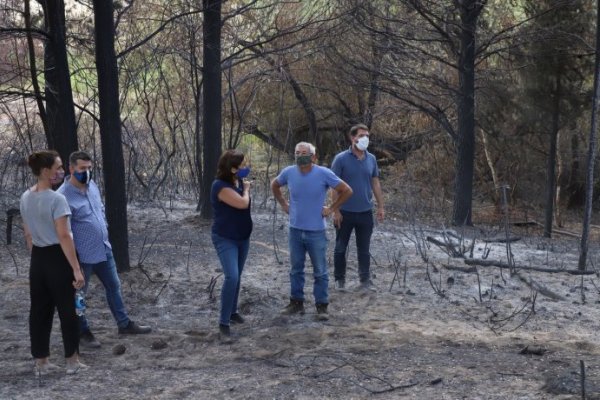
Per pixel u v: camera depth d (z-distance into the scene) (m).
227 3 17.91
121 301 7.27
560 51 17.19
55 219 5.88
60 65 9.96
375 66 18.03
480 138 22.22
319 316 7.79
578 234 19.48
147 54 16.41
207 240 12.09
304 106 23.97
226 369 6.33
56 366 6.30
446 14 17.05
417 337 7.18
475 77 18.69
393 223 15.30
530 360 6.50
